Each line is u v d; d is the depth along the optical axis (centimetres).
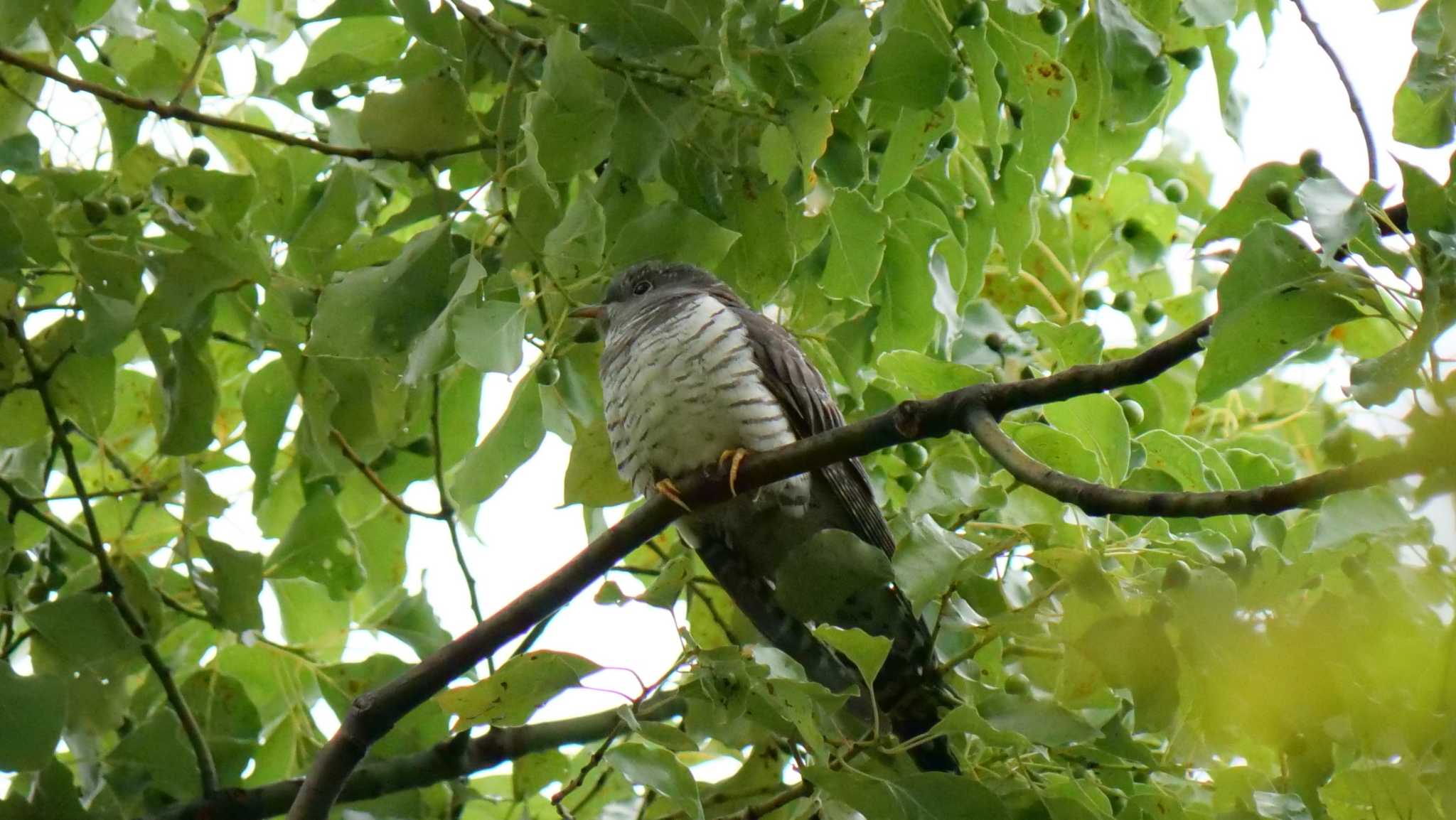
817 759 592
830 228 831
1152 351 630
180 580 919
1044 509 689
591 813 930
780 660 625
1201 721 618
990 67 748
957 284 891
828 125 695
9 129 813
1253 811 616
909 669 745
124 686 809
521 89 781
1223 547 696
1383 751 577
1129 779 706
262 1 930
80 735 795
